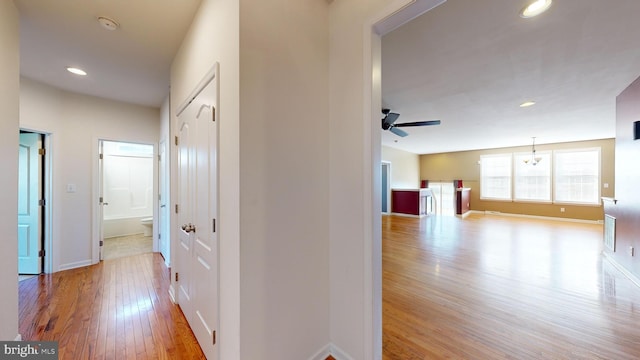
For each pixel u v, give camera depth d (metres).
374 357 1.53
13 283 1.76
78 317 2.29
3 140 1.66
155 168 4.32
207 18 1.75
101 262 3.84
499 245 4.71
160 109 4.30
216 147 1.57
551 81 3.08
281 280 1.51
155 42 2.38
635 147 3.04
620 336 1.97
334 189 1.78
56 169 3.41
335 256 1.77
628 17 1.92
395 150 9.09
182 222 2.38
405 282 3.01
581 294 2.70
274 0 1.49
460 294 2.70
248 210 1.36
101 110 3.81
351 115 1.67
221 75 1.53
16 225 1.80
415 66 2.73
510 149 8.62
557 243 4.86
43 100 3.26
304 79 1.66
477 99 3.71
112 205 5.58
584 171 7.38
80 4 1.86
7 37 1.72
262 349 1.41
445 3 1.79
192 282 2.07
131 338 1.99
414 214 8.34
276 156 1.50
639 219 2.94
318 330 1.73
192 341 1.96
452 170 9.80
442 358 1.75
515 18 1.95
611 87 3.25
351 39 1.67
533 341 1.92
